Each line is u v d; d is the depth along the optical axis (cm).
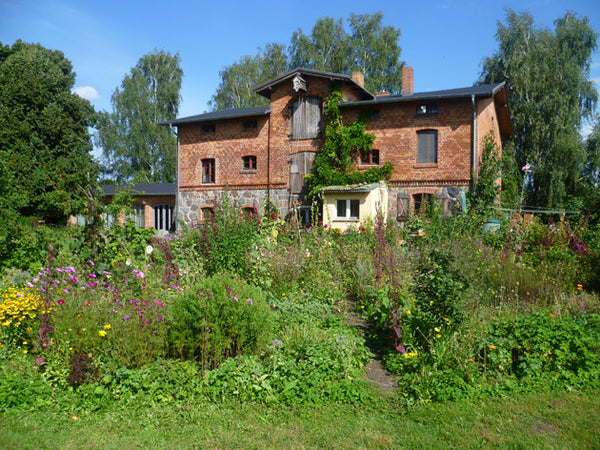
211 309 523
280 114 2302
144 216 2906
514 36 3127
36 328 536
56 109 2994
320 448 396
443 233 1304
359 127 2088
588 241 1077
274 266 907
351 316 804
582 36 2986
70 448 383
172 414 446
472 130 1889
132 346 503
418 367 545
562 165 2739
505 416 448
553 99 2788
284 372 514
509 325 588
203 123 2522
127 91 4119
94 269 761
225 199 1071
